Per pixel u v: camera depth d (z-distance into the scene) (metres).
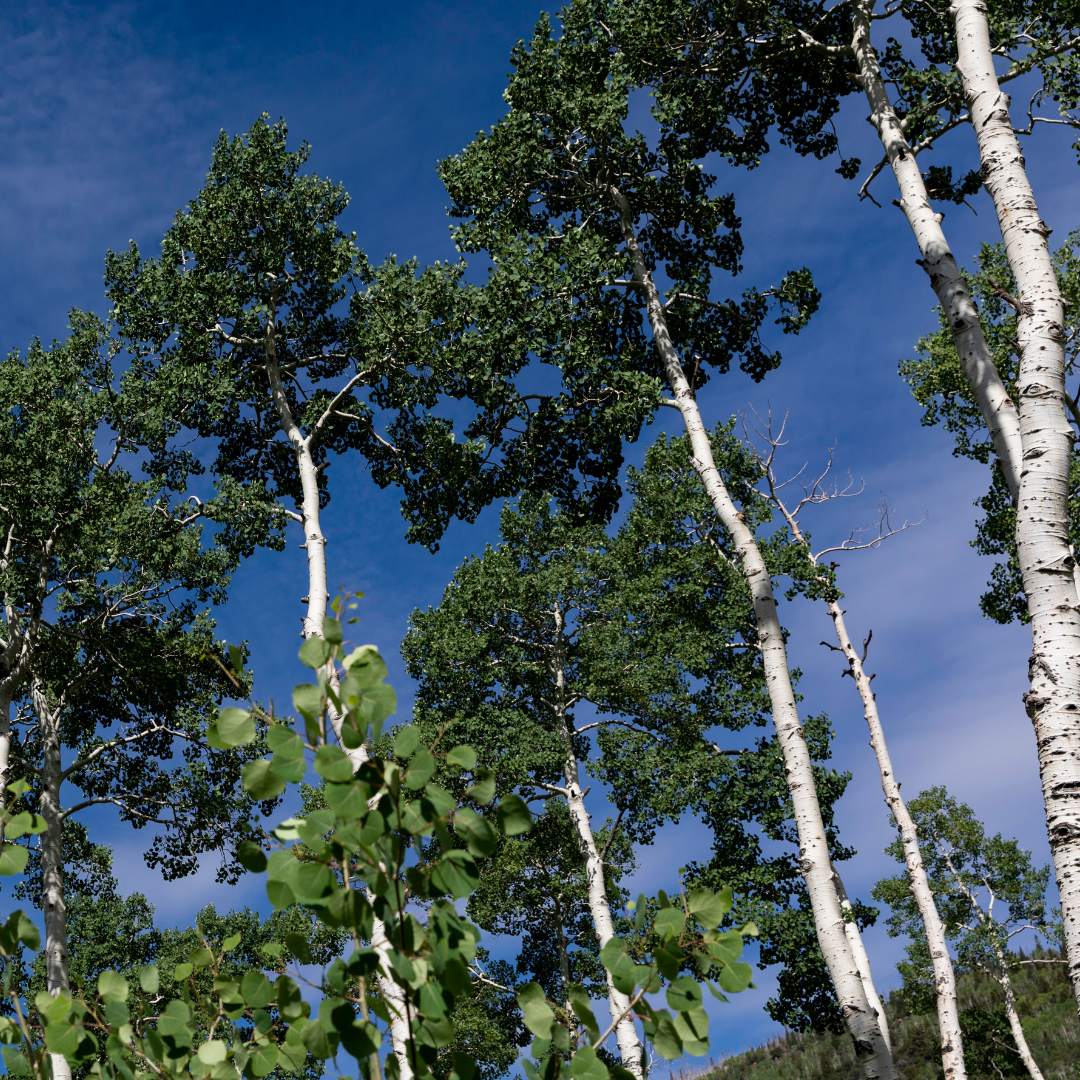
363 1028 1.99
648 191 12.92
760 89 12.29
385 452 14.72
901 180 8.52
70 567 14.41
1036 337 6.03
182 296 14.32
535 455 12.80
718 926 2.12
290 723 1.97
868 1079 7.74
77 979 2.36
